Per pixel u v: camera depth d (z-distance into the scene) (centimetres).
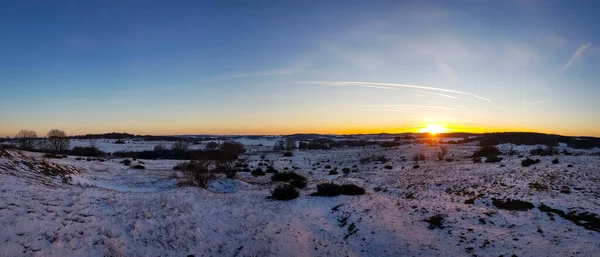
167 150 7656
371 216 1484
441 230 1245
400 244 1145
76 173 2320
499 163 3127
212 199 1695
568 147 6319
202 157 3241
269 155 7706
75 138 13300
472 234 1153
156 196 1516
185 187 1988
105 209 1146
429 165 3809
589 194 1538
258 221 1412
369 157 5816
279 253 1095
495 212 1395
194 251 1020
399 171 3444
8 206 928
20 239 781
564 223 1163
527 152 4750
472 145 7412
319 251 1130
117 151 7775
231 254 1057
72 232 899
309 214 1584
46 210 986
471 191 1991
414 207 1609
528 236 1066
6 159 1781
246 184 2641
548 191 1677
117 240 934
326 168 4653
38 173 1772
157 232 1069
